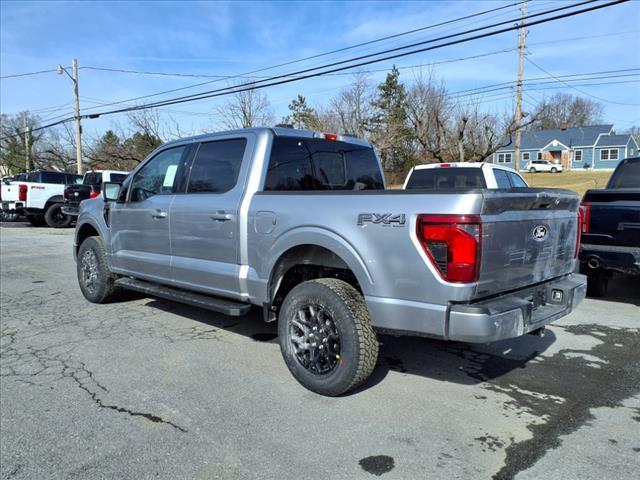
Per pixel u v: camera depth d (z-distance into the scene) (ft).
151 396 12.07
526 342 16.29
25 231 57.47
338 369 11.71
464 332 10.07
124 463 9.24
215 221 14.76
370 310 11.26
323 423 10.74
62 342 16.12
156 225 17.07
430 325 10.43
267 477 8.82
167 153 17.33
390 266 10.87
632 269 19.45
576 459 9.38
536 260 11.89
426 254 10.37
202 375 13.39
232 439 10.08
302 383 12.51
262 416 11.06
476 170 28.71
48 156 166.50
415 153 126.00
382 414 11.18
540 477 8.79
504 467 9.12
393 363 14.39
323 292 11.93
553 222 12.51
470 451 9.66
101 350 15.37
